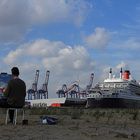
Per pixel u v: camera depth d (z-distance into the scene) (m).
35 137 11.66
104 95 121.62
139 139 13.21
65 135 12.60
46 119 17.91
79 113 36.59
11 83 16.58
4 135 11.92
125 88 126.00
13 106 16.66
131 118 30.94
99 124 20.06
